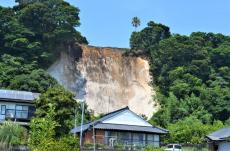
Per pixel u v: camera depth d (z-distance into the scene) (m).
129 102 135.00
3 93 71.81
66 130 53.78
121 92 136.38
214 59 139.75
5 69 110.75
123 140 70.94
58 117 54.16
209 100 120.75
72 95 57.31
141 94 136.38
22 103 70.19
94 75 136.38
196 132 91.50
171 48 135.25
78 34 135.50
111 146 64.56
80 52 137.25
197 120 106.06
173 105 116.69
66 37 130.88
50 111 50.41
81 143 61.97
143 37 144.75
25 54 122.38
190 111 117.12
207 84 132.50
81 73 134.62
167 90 132.88
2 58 118.12
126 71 140.12
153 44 143.50
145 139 71.94
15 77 105.50
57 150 45.94
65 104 55.97
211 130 92.31
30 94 73.62
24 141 51.91
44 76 106.69
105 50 141.62
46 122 47.47
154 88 136.50
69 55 134.62
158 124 111.31
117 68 139.88
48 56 127.38
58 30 129.00
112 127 70.81
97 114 124.12
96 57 139.12
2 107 69.56
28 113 69.94
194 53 134.62
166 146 72.94
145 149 64.56
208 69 134.62
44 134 46.56
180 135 90.31
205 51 135.75
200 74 133.62
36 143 46.38
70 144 49.09
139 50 143.38
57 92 56.53
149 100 134.62
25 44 122.75
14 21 125.69
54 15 129.75
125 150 63.44
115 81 137.62
